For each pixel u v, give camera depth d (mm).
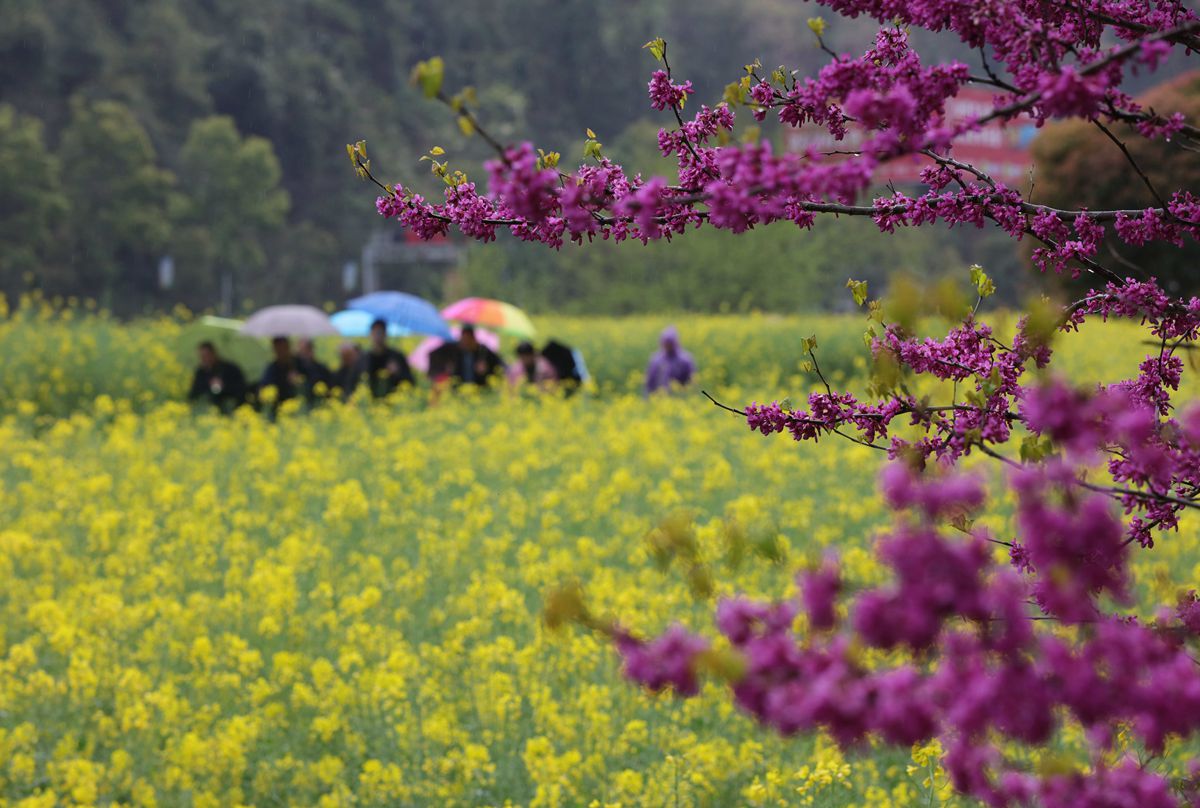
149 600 10227
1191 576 9859
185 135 133875
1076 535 1828
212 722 7578
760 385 27422
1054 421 1934
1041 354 3188
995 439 3207
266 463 14852
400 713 7293
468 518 12016
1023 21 2781
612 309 80000
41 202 100000
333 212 141000
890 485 1815
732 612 1921
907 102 2406
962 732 1962
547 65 172125
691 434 16828
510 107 157875
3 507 13148
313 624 9203
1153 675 1780
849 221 82938
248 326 21844
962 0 2838
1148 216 3564
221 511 13094
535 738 7047
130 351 24469
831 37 71125
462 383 22031
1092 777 2076
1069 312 3629
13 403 21328
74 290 108312
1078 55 2766
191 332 24266
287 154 142500
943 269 95250
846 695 1792
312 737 7258
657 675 1922
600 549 10789
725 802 6598
